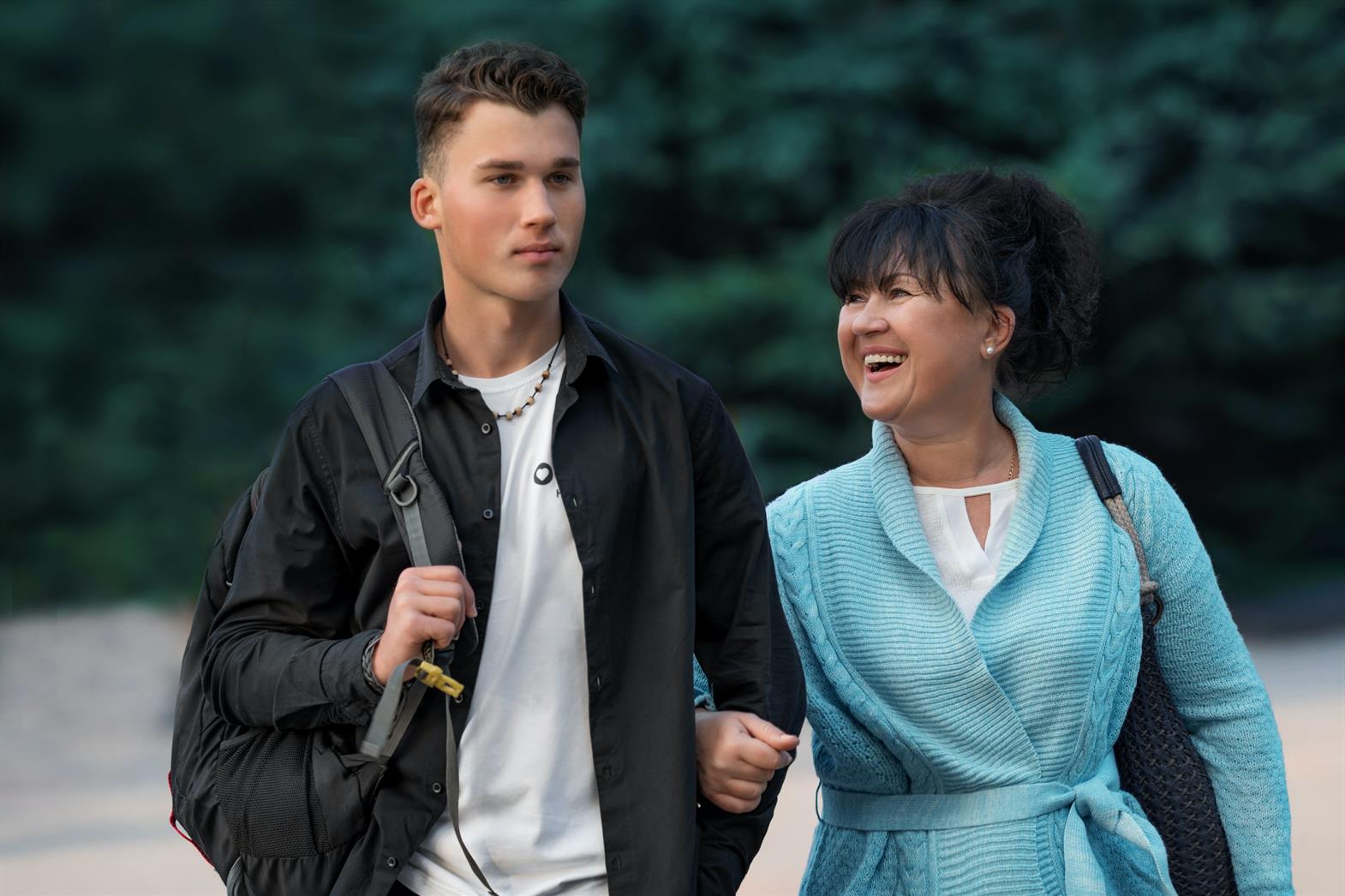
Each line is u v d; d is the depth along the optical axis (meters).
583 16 29.61
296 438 4.75
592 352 4.83
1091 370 30.72
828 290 28.33
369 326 31.20
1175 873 5.61
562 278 4.73
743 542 5.05
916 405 5.45
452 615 4.39
